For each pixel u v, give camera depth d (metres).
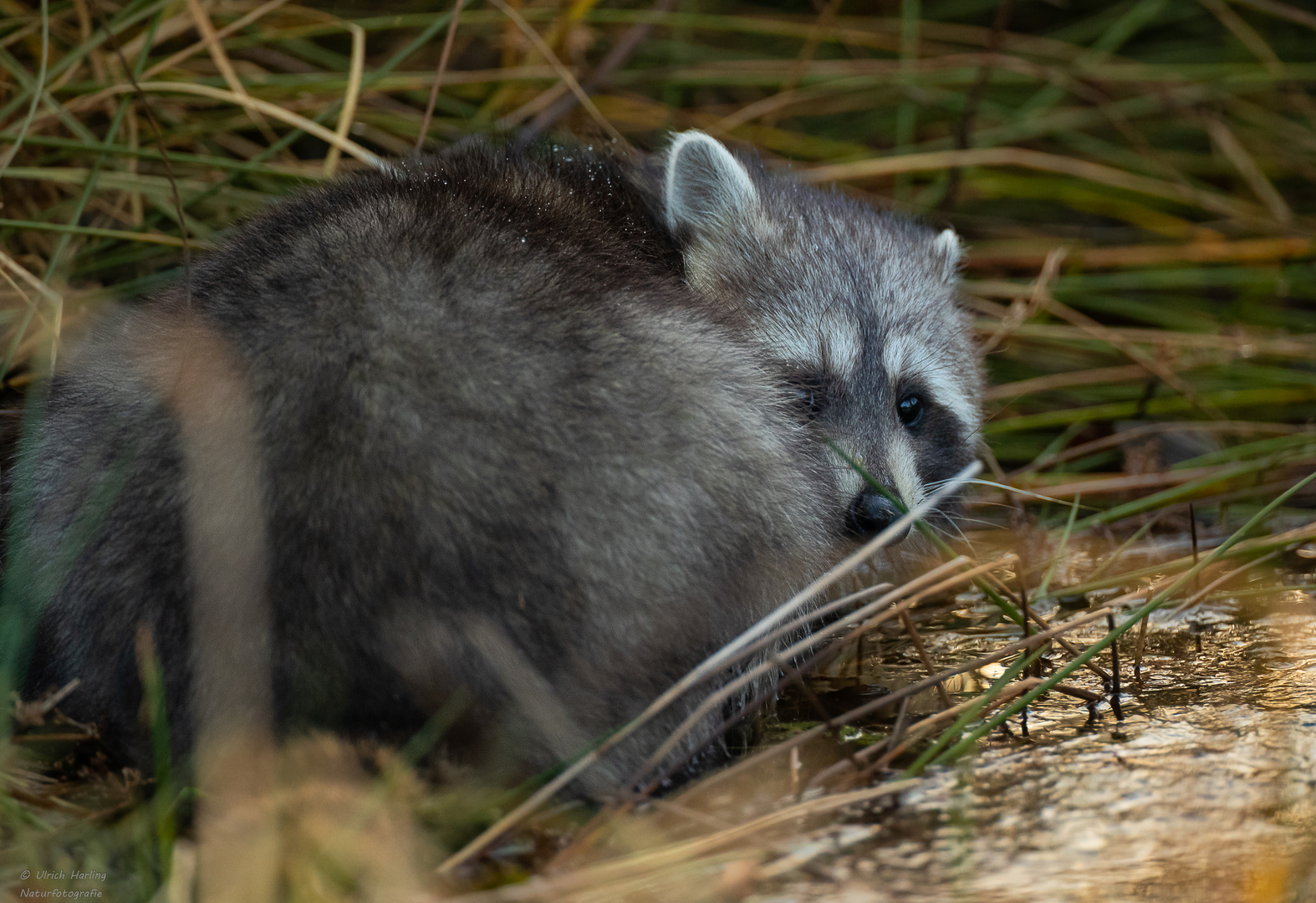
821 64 13.50
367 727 5.05
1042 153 14.70
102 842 5.02
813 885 4.71
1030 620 7.45
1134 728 6.08
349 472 5.00
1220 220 14.27
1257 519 6.93
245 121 10.77
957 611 8.25
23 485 6.15
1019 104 15.08
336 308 5.48
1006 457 11.01
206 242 9.58
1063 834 5.06
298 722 5.03
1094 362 12.23
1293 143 14.68
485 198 7.09
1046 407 11.74
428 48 13.34
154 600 5.19
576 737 5.17
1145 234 14.13
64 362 7.43
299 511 4.99
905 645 7.57
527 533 5.03
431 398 5.14
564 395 5.29
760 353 6.95
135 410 5.61
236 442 5.12
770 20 14.53
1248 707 6.29
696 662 5.64
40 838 5.04
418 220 6.23
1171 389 11.41
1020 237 13.98
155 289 8.61
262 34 11.37
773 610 6.11
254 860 4.62
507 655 4.97
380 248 5.89
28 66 10.88
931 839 5.04
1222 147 14.10
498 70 12.51
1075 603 8.24
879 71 13.37
